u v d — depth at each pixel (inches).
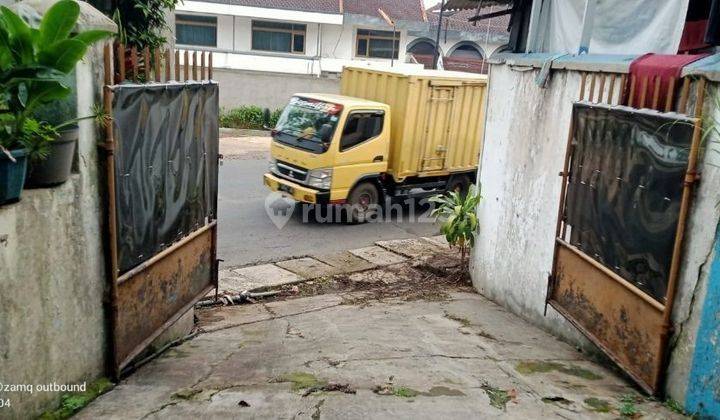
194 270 219.0
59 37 124.0
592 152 199.3
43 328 134.7
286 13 1074.1
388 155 446.0
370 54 1157.1
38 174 129.8
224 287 300.0
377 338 218.5
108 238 156.3
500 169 286.7
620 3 242.7
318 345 210.5
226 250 361.1
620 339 180.1
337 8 1124.5
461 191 504.7
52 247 136.1
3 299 120.8
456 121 474.6
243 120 833.5
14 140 122.1
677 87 162.9
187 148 199.3
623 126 179.8
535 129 252.1
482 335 229.0
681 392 153.9
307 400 154.5
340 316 260.1
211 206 230.7
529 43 287.3
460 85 465.4
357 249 381.1
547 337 231.8
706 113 148.9
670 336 157.3
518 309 266.4
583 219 205.3
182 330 224.1
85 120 143.8
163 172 181.5
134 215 165.5
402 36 1153.4
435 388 165.3
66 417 140.9
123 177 158.2
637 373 169.9
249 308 278.1
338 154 410.3
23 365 128.5
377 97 457.7
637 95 179.9
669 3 227.6
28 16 139.7
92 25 142.3
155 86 169.3
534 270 251.0
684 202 150.1
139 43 263.4
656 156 162.7
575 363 197.8
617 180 182.7
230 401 153.4
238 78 846.5
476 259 314.7
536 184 250.2
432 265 346.6
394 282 327.9
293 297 300.5
